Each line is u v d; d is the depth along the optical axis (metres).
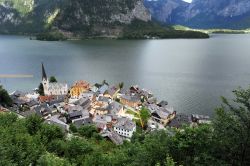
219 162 30.44
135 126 129.00
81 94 179.25
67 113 145.25
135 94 180.88
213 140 32.62
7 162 39.19
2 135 53.69
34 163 48.56
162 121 144.25
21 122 78.38
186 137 36.25
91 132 110.25
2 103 156.12
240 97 31.53
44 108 146.25
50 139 72.69
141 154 37.59
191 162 34.12
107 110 147.62
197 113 157.25
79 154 62.25
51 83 191.25
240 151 30.38
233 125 30.58
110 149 93.56
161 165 35.00
